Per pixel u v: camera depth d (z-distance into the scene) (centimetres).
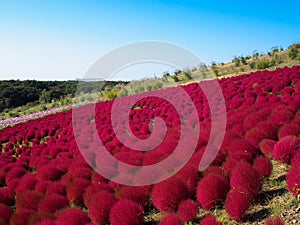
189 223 511
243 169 553
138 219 538
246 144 709
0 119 3650
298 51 3111
